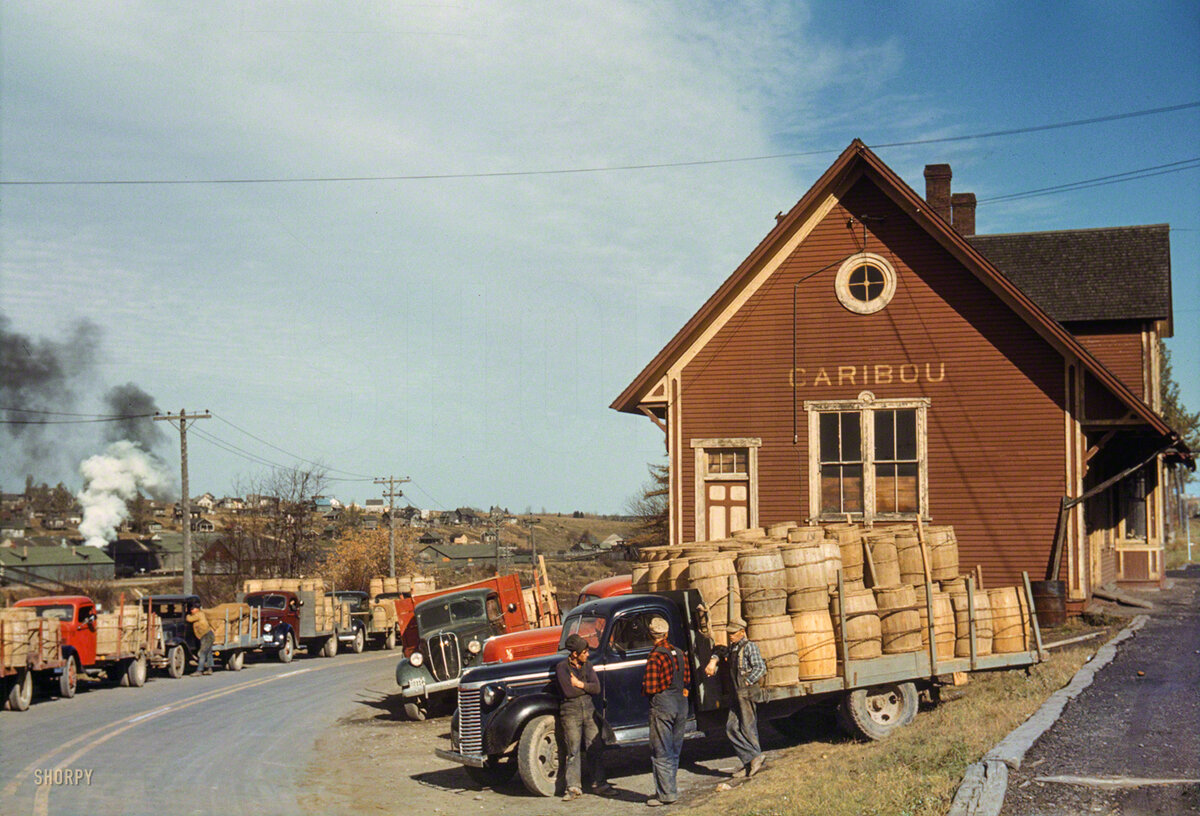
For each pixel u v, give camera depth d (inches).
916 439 869.8
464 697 518.3
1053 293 1012.5
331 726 743.1
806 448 894.4
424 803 486.9
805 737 581.6
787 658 516.1
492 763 503.5
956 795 366.6
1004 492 845.2
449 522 6771.7
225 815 446.6
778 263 914.7
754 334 916.0
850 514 878.4
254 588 1411.2
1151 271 1001.5
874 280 893.2
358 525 3631.9
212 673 1141.7
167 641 1081.4
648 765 556.1
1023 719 486.0
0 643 764.6
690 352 928.9
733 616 518.0
